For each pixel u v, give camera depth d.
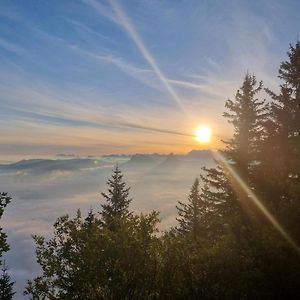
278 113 25.23
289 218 11.63
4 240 9.59
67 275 9.64
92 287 8.76
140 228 9.28
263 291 9.19
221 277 9.41
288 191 15.28
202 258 9.74
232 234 11.29
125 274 8.70
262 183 21.03
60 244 9.93
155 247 9.20
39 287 9.75
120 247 8.87
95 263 8.78
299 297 9.23
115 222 9.95
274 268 9.68
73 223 10.28
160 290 8.84
